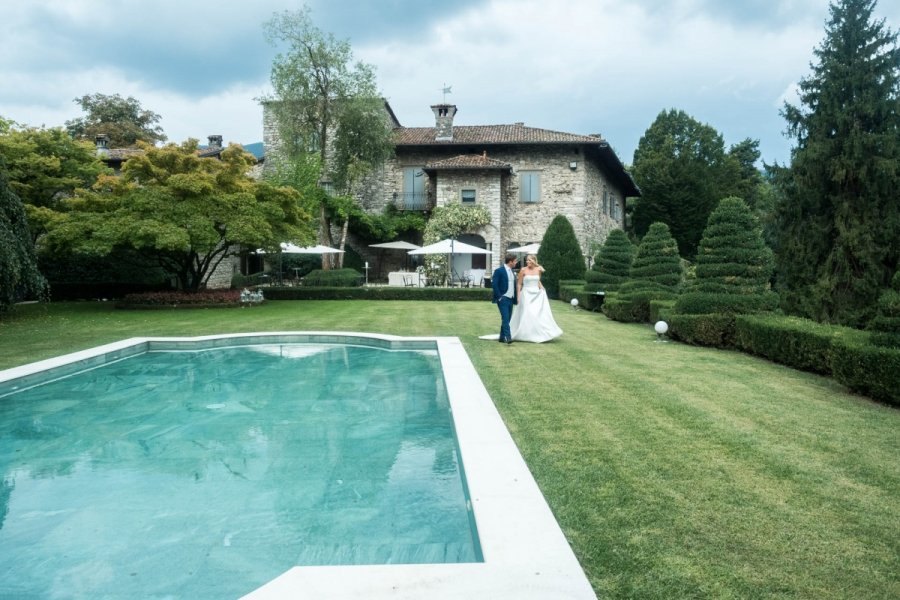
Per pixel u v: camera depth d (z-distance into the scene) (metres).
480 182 25.69
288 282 25.91
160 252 17.56
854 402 5.19
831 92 19.78
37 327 11.89
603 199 30.53
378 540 2.94
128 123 37.00
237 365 8.52
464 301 19.97
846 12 20.20
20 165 18.12
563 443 3.93
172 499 3.58
